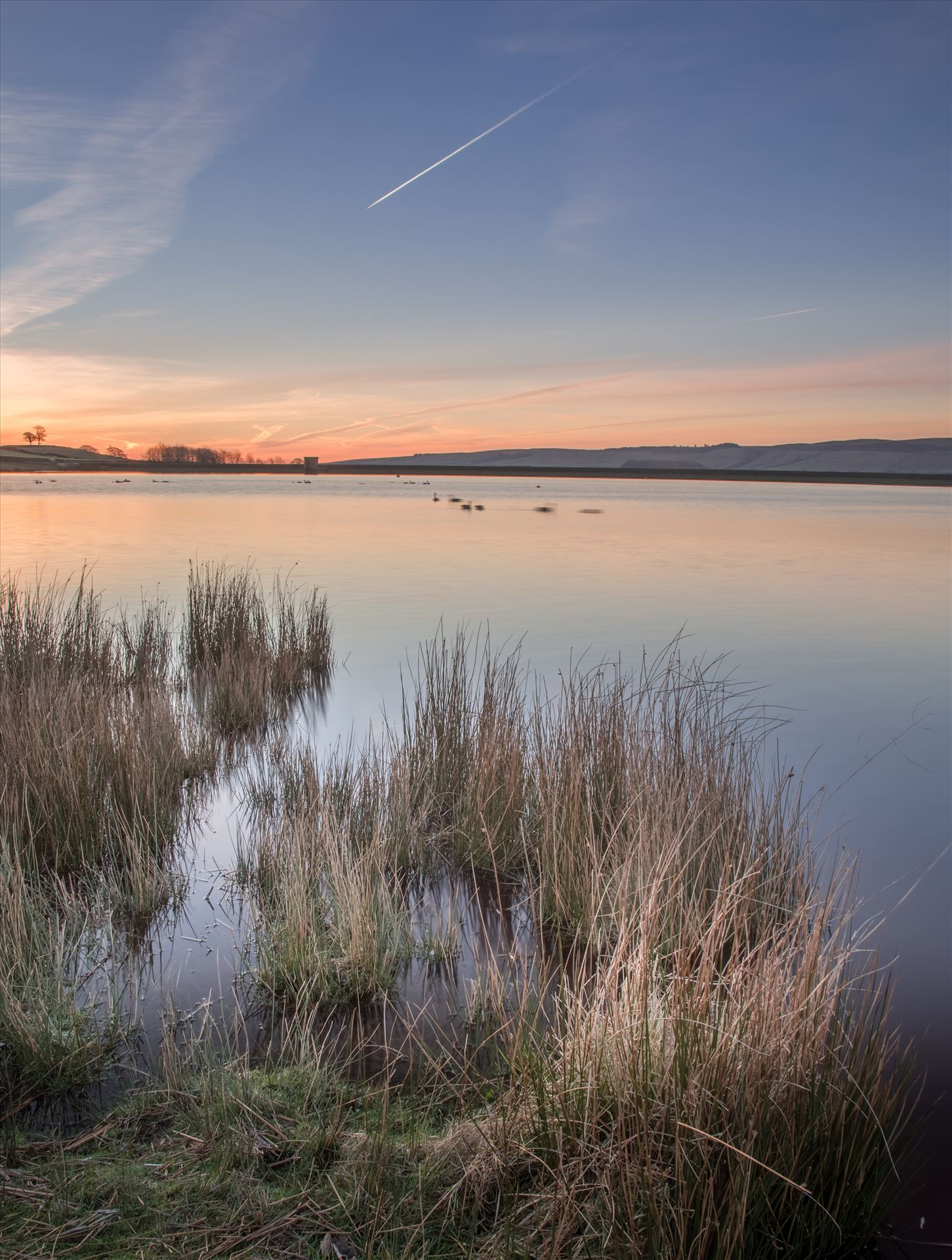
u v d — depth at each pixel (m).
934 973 4.10
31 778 5.30
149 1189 2.55
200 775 6.82
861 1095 2.60
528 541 29.62
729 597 17.28
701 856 4.12
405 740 6.55
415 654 11.84
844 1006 3.28
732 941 4.08
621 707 6.15
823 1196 2.55
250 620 11.55
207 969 4.00
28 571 18.55
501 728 6.19
